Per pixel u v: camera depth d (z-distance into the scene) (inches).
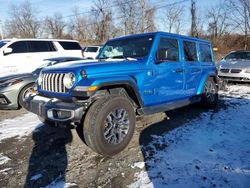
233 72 389.4
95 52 620.7
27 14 2139.5
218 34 1401.3
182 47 202.5
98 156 145.9
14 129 197.5
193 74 214.7
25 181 124.7
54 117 139.3
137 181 119.5
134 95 158.9
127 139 150.3
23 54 355.9
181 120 206.2
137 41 185.0
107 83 138.6
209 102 238.1
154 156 142.8
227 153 144.8
